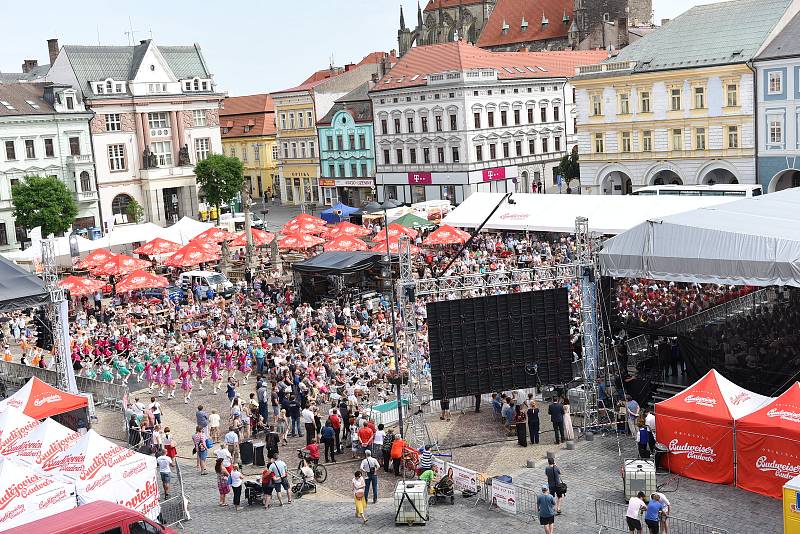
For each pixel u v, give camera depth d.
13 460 28.69
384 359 44.31
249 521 29.58
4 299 39.72
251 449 35.44
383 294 59.91
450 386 36.03
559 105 116.56
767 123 79.19
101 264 67.56
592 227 68.75
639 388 37.38
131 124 112.25
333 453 35.19
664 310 40.06
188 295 65.56
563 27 144.50
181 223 81.69
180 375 46.12
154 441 34.47
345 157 123.06
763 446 28.47
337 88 131.50
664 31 90.38
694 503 28.27
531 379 36.75
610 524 27.14
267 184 147.38
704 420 29.78
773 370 34.50
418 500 28.20
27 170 100.56
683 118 84.88
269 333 52.44
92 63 110.88
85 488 26.56
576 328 43.66
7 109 98.94
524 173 113.00
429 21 163.88
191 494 32.59
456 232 69.06
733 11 86.12
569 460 33.12
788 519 24.39
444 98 105.75
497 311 36.16
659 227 37.44
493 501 29.44
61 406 35.59
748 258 34.72
